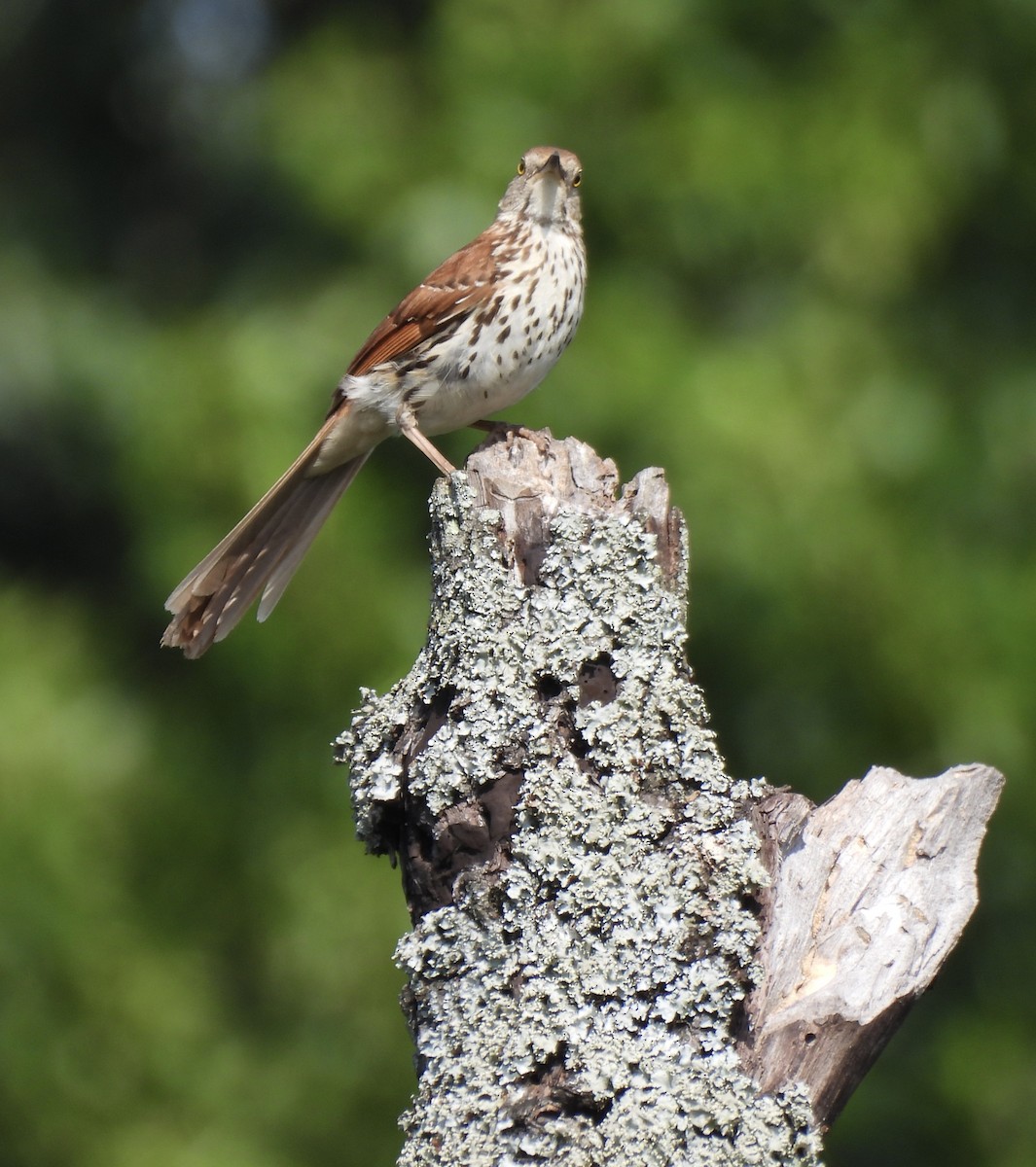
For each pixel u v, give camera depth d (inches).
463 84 509.7
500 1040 188.5
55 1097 472.1
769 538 453.7
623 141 504.4
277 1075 481.7
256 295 542.3
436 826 200.5
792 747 488.7
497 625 209.5
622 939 190.9
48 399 572.4
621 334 478.9
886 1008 187.5
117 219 673.0
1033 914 513.7
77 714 506.3
